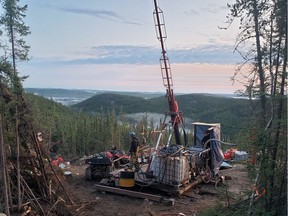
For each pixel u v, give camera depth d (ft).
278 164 14.90
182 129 39.40
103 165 41.96
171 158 34.14
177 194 33.53
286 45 14.75
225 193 19.43
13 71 27.81
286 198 14.70
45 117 34.86
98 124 99.30
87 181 41.70
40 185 30.27
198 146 41.50
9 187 25.57
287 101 13.87
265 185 15.38
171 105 38.50
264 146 14.64
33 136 29.60
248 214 15.69
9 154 28.22
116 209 31.19
